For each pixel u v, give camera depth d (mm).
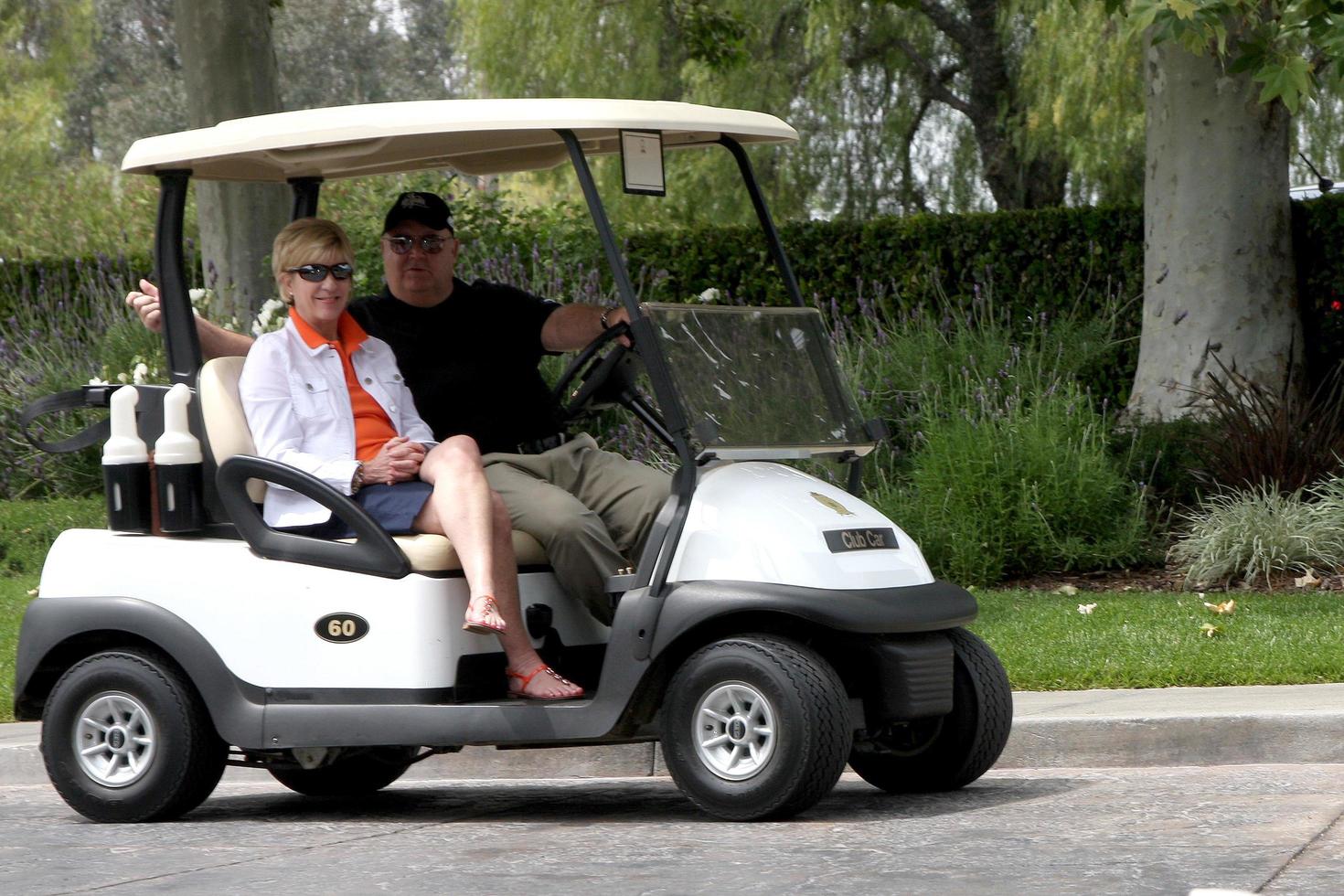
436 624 9078
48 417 22234
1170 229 20641
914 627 8797
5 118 48844
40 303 25438
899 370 20609
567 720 8852
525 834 8977
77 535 9984
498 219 23406
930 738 9727
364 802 10648
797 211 38312
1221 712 10938
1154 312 20891
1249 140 20297
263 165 10609
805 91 38219
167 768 9586
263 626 9359
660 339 9102
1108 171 34781
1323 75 25562
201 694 9469
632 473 9711
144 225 33344
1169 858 7820
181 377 9898
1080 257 22781
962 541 17703
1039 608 15742
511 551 9227
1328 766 10438
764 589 8602
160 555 9656
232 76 23031
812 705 8562
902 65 38719
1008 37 37375
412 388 10336
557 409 10070
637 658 8742
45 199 35438
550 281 21797
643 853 8227
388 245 10414
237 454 9547
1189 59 20281
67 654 10195
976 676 9625
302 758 9617
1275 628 14133
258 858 8500
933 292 23391
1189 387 20422
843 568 8836
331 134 9391
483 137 9867
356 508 9203
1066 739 11031
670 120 9227
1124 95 32812
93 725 9805
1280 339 20484
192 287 23688
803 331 9891
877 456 19344
